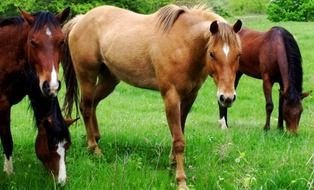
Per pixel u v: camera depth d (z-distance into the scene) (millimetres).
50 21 5641
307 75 17578
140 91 16062
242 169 6793
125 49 7180
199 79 6590
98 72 8086
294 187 6074
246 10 45031
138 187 6148
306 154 7488
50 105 5957
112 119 11344
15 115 11961
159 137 8703
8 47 6152
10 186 6172
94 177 6453
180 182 6273
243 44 10961
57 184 5914
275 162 7082
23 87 6453
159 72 6637
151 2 25047
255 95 15188
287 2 34969
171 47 6512
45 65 5492
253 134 9094
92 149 7852
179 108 6535
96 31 7863
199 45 6258
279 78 10227
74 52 8164
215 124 11070
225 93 5727
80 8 23406
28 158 7363
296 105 9141
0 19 6480
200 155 7465
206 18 6523
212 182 6348
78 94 8492
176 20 6680
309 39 24922
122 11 7883
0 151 7762
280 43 9906
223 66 5754
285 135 9023
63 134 5895
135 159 7234
